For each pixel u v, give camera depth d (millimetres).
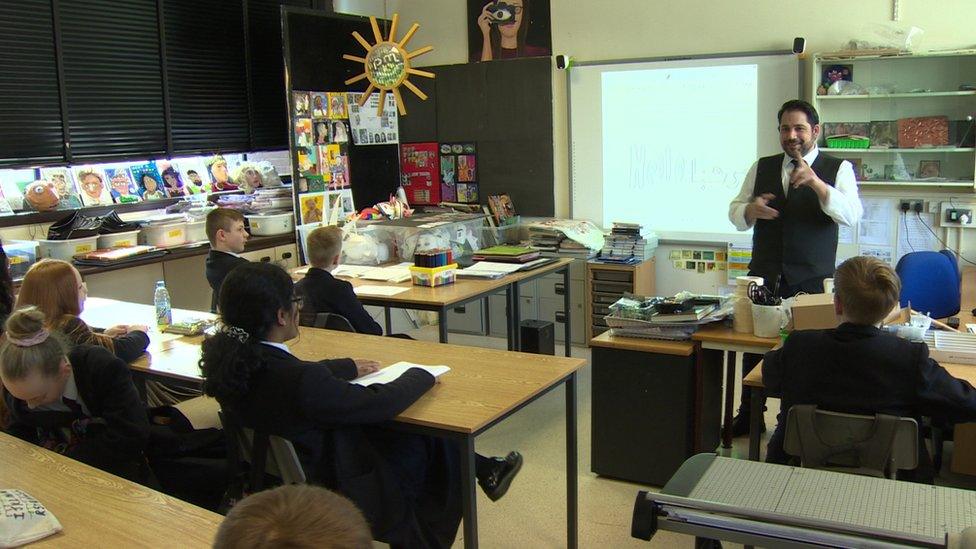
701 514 1193
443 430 2258
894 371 2232
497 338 6012
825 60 4832
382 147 6238
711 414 3482
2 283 3072
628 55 5656
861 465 2223
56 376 2275
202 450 2746
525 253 4805
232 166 6121
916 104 4699
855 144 4703
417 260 4371
